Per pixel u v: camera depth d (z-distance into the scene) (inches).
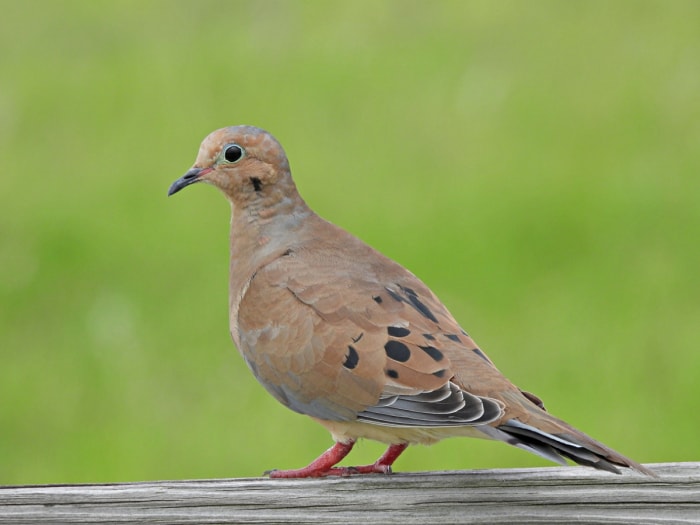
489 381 280.7
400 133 709.3
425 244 615.5
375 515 267.3
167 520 263.4
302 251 326.0
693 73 761.0
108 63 807.7
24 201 665.6
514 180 663.1
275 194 338.6
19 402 532.4
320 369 301.9
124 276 602.2
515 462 495.5
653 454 497.0
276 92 757.3
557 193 649.0
